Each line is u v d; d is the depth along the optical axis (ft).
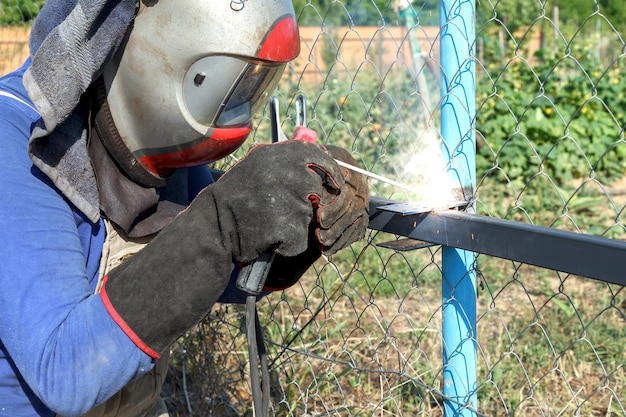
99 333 4.65
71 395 4.63
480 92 25.43
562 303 13.00
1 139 4.94
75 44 4.61
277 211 4.66
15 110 5.12
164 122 5.09
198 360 10.26
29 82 4.67
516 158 23.43
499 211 19.61
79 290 4.84
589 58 30.68
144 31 4.92
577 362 11.34
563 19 47.16
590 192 22.20
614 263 4.65
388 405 9.75
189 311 4.74
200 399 9.98
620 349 11.59
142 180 5.46
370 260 15.37
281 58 5.03
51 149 4.95
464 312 6.32
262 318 11.82
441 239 5.88
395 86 20.25
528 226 5.18
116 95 5.11
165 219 5.90
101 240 5.46
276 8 5.03
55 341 4.63
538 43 37.42
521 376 10.86
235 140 5.31
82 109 5.18
